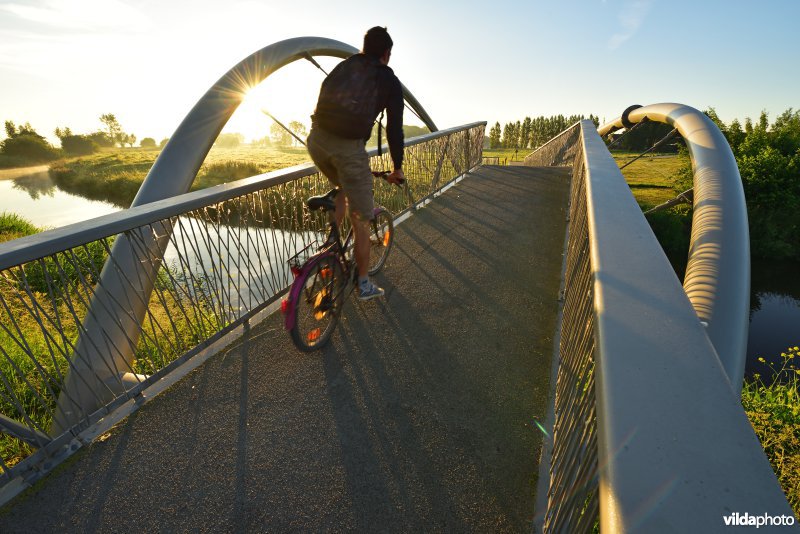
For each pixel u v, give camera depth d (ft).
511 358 9.11
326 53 28.63
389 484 6.20
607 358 2.30
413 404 7.77
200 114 17.15
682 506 1.52
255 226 10.31
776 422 15.35
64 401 7.16
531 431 7.11
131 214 7.14
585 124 15.99
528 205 21.24
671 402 1.98
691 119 30.25
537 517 5.67
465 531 5.52
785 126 119.03
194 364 8.90
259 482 6.29
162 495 6.13
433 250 15.24
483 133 34.19
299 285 8.32
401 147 9.43
